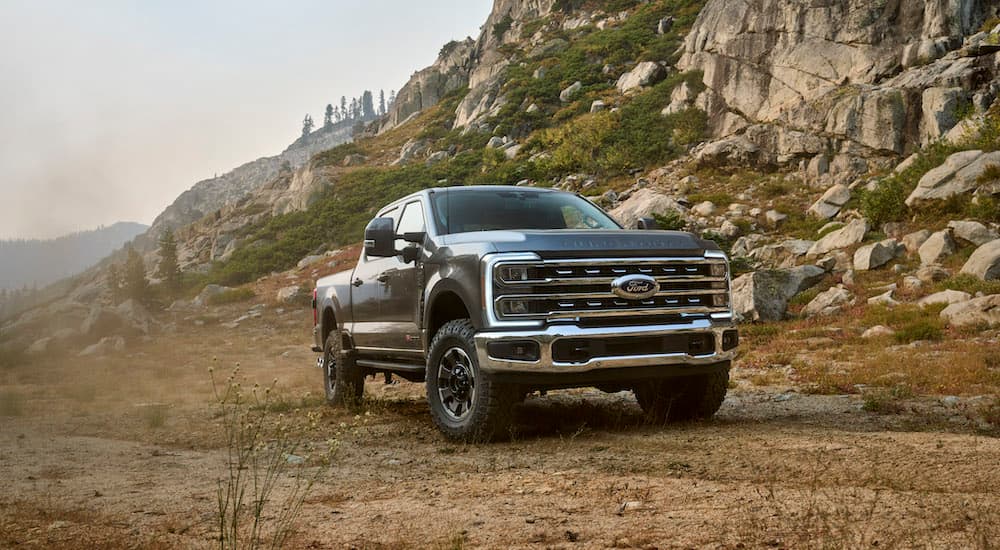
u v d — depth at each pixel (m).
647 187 32.06
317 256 42.09
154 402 9.85
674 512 3.35
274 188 79.81
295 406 8.73
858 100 27.98
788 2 33.28
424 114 90.56
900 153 26.81
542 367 5.33
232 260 48.59
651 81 46.47
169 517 3.67
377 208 49.50
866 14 30.84
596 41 62.66
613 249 5.63
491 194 6.95
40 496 4.27
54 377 14.70
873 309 14.63
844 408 6.93
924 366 9.12
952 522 2.96
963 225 17.55
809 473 4.04
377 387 10.74
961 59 27.16
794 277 17.05
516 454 5.15
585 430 6.00
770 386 8.89
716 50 36.38
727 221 25.36
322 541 3.16
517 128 53.16
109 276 49.25
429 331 6.25
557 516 3.40
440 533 3.20
